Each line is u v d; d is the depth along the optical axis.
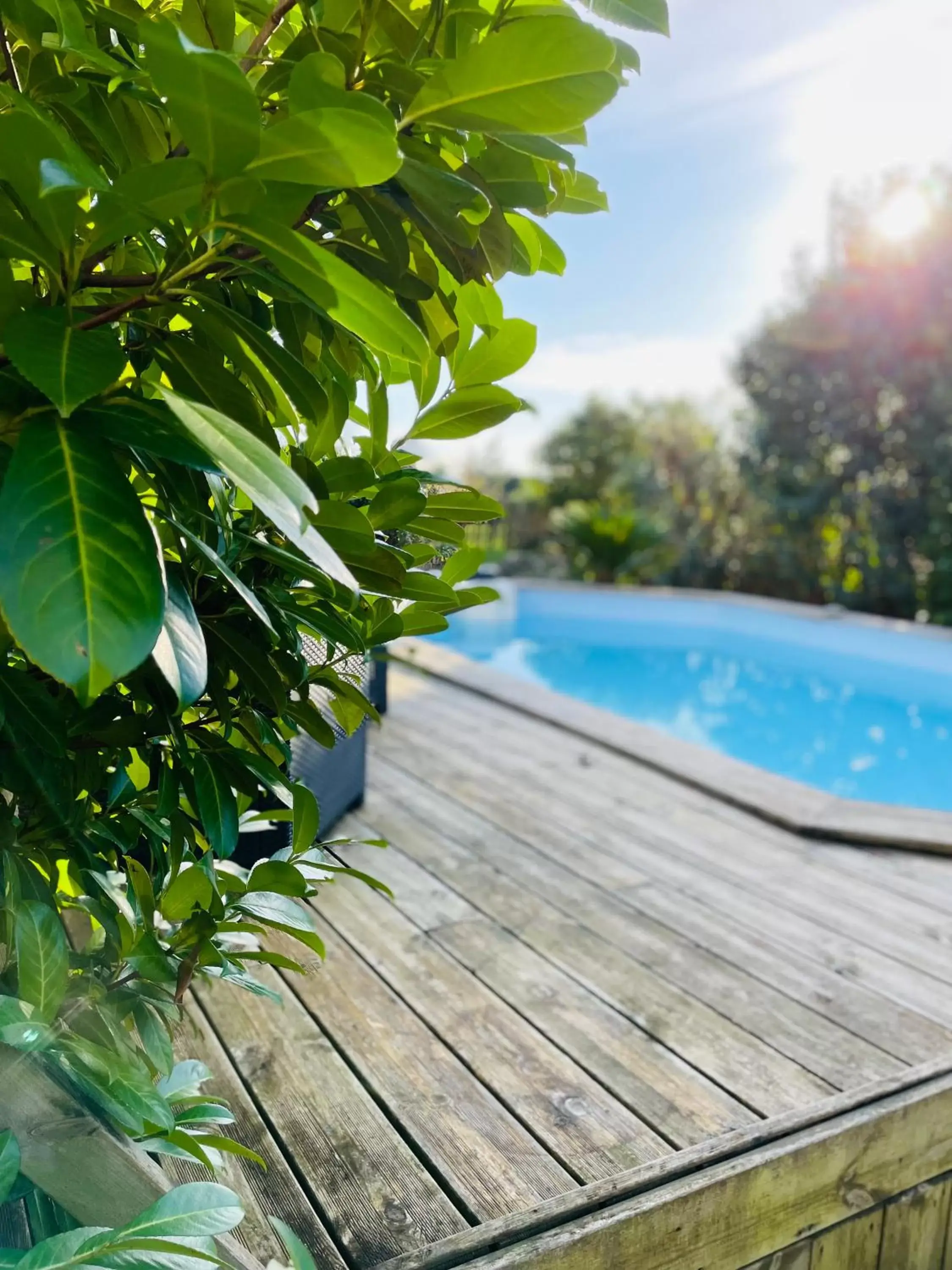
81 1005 0.71
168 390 0.42
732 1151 1.26
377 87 0.60
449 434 0.80
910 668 6.91
